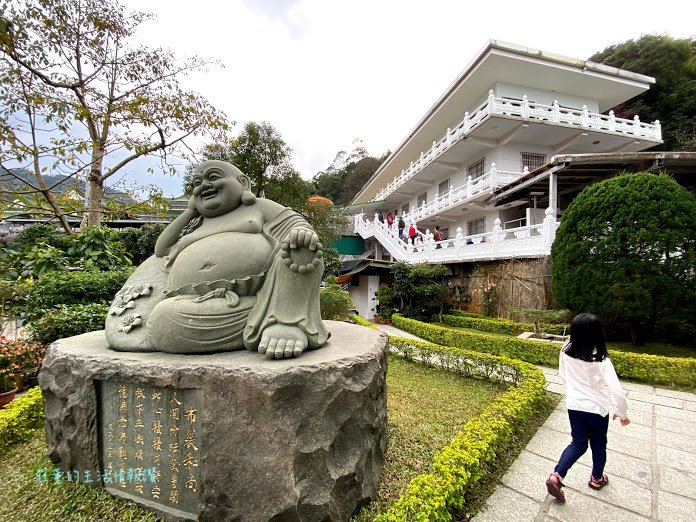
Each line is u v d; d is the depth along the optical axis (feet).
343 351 9.99
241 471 7.93
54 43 27.07
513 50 48.75
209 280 10.04
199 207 11.98
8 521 8.68
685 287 23.21
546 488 10.42
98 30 29.09
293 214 11.81
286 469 7.75
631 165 38.63
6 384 16.39
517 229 38.06
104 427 9.42
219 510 8.00
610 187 25.59
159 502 8.87
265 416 7.89
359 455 8.98
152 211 33.53
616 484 10.85
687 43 74.90
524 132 50.85
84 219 33.73
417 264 47.24
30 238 50.96
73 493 9.44
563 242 27.40
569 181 44.39
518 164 54.49
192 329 9.29
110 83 30.83
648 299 23.32
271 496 7.74
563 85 55.47
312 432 8.13
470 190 53.31
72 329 19.75
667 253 23.50
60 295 22.22
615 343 27.30
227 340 9.56
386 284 54.54
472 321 38.96
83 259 26.73
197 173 11.84
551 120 48.49
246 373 8.04
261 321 9.63
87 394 9.32
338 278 55.67
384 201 91.56
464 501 9.80
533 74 52.70
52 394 10.00
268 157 53.26
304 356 9.26
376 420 10.09
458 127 56.80
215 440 8.09
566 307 28.22
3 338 17.72
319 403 8.29
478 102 58.75
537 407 16.20
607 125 50.96
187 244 11.50
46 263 24.88
